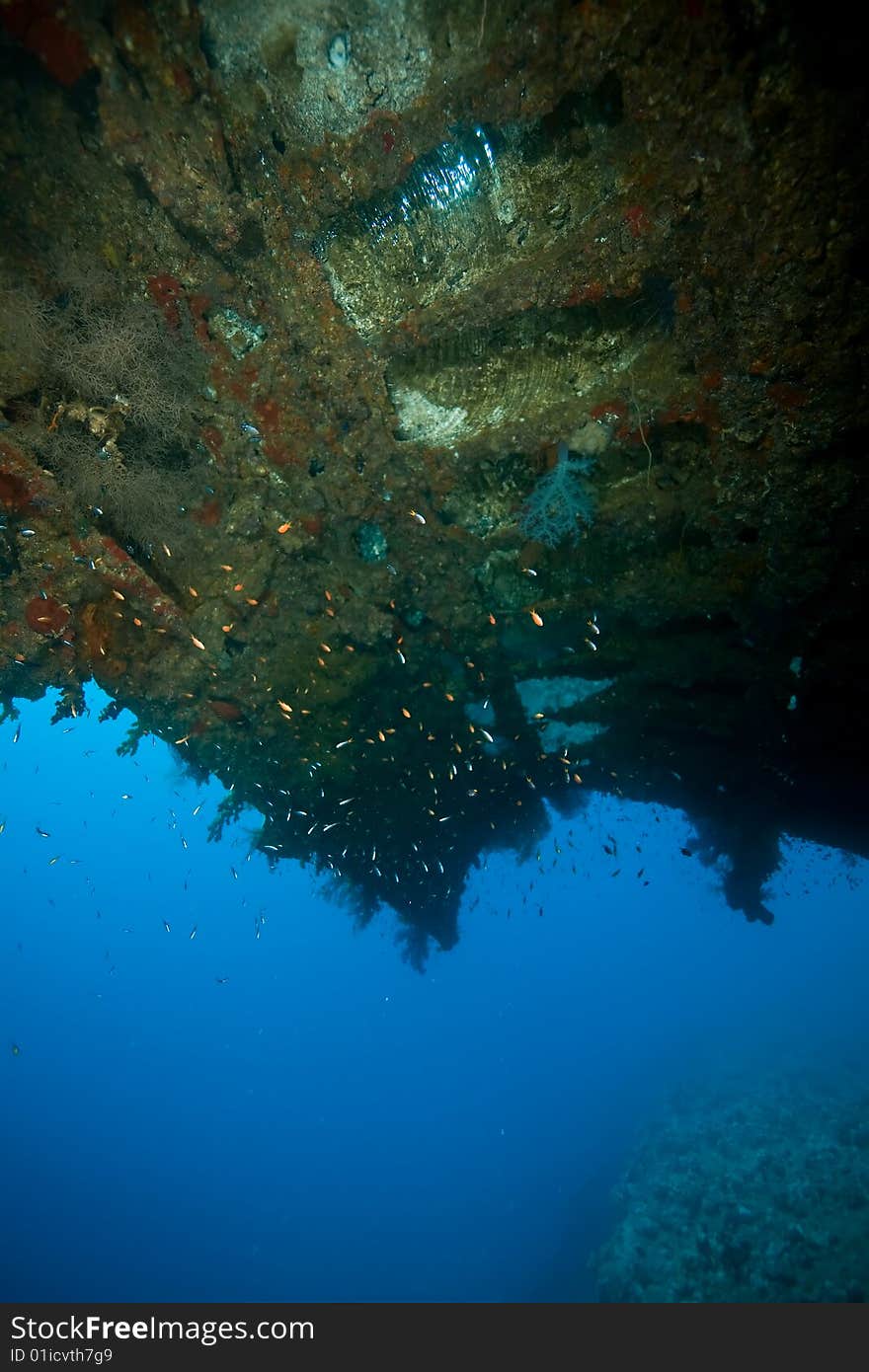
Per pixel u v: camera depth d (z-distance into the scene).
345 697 5.95
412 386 5.02
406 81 3.83
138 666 5.80
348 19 3.68
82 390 4.84
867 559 4.34
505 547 5.36
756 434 4.21
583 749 6.41
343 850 6.69
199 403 5.02
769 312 3.78
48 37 3.62
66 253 4.54
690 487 4.68
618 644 5.63
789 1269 9.81
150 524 5.29
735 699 5.49
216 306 4.67
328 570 5.64
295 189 4.25
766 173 3.40
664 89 3.39
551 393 4.77
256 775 6.27
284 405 4.93
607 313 4.48
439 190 4.27
